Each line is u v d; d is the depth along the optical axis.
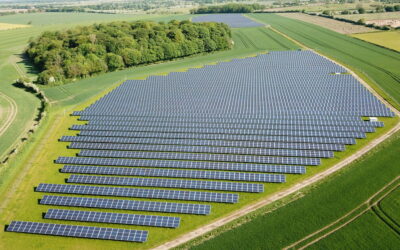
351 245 44.50
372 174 58.91
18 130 84.06
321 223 48.66
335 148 67.69
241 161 66.19
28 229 50.69
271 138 73.31
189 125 80.56
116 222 51.78
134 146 72.75
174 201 56.41
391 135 71.69
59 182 63.16
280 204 53.59
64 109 95.38
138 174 63.34
